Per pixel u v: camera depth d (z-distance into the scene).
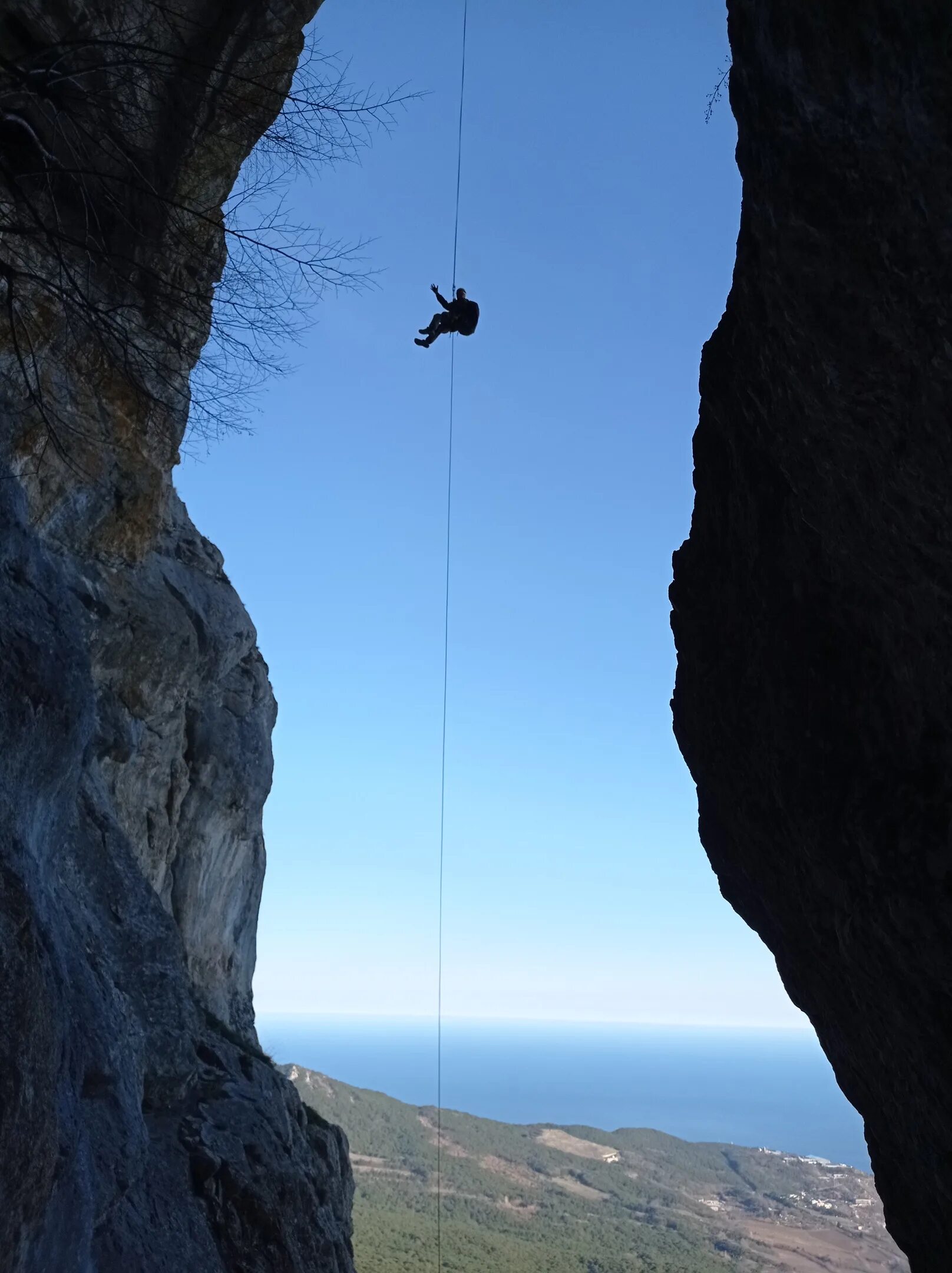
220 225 8.40
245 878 24.64
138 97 10.11
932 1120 8.91
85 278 8.62
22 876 7.68
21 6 9.98
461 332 13.12
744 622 10.87
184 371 9.99
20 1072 6.66
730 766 11.37
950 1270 9.38
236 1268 12.74
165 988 15.01
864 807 8.61
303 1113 20.34
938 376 6.78
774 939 11.80
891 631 8.34
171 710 20.83
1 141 8.87
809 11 6.42
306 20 11.52
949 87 5.69
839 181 6.89
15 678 8.88
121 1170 10.66
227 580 24.27
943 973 7.95
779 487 9.66
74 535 16.86
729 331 9.88
